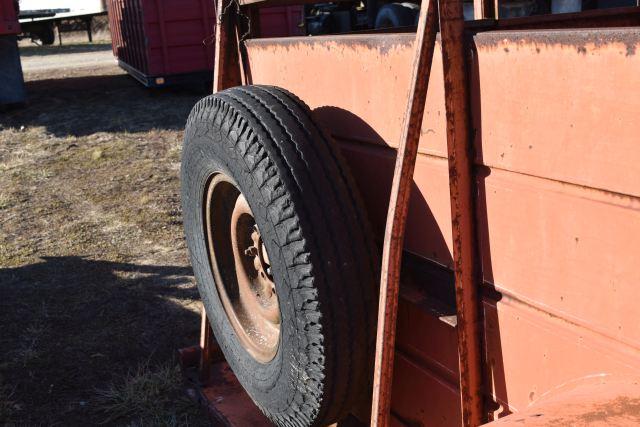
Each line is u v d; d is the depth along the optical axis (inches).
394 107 78.2
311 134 84.0
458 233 68.4
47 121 451.8
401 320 83.0
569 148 58.2
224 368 131.0
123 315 184.2
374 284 81.8
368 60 81.2
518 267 65.3
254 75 108.1
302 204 80.4
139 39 533.6
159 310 186.2
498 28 95.0
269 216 82.6
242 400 120.3
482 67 65.1
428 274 77.9
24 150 376.2
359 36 82.3
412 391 84.0
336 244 80.0
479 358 71.5
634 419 51.6
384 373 72.4
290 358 86.0
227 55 113.0
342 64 85.9
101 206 280.7
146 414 137.9
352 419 96.3
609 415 52.9
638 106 52.6
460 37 66.1
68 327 178.9
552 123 59.3
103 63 784.3
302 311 81.2
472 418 72.0
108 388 149.6
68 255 231.0
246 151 85.0
